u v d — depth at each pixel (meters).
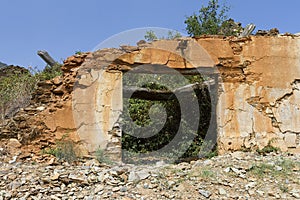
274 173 5.42
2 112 7.90
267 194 4.82
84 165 6.00
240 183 5.12
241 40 7.18
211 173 5.38
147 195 4.81
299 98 7.11
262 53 7.15
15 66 11.20
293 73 7.15
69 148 6.32
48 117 6.60
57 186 5.01
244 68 7.13
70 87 6.75
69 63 6.88
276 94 7.09
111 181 5.13
